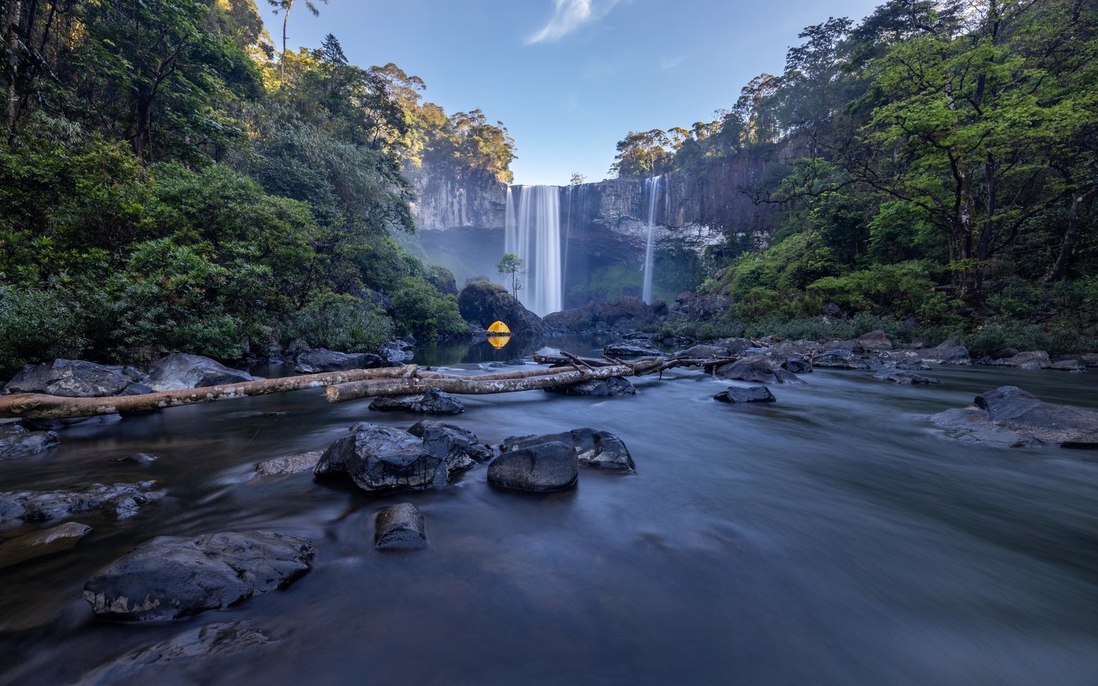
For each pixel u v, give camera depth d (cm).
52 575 237
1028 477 458
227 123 1977
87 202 1102
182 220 1254
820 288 2758
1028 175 2241
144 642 188
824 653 199
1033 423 589
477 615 214
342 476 400
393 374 722
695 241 6944
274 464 416
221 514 320
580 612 219
